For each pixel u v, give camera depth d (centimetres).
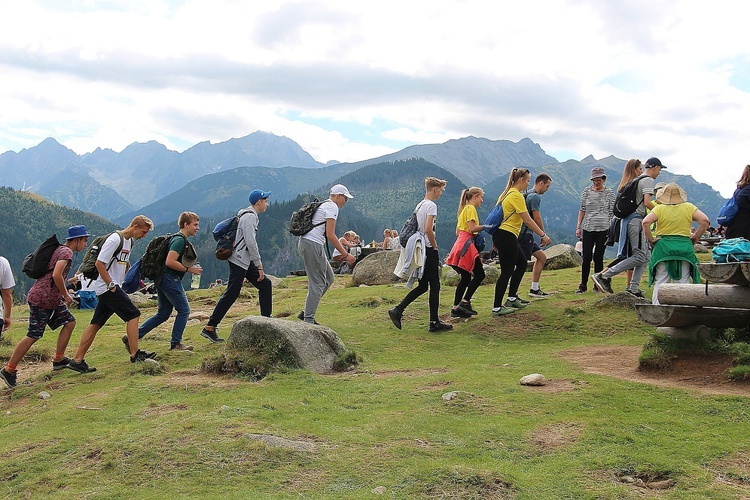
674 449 540
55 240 952
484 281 1762
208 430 592
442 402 688
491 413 649
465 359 946
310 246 1092
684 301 802
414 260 1129
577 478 490
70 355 1120
